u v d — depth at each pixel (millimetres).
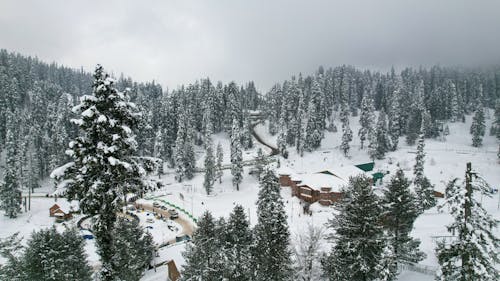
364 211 24484
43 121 132125
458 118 155500
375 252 24422
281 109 145750
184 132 122688
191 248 31891
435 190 86000
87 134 13836
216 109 142500
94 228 14211
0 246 25562
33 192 99562
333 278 25984
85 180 13781
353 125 155875
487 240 18297
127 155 14695
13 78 145875
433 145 125250
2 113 120438
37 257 27031
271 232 30109
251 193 89438
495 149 120125
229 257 30828
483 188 18766
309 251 29781
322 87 162000
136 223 44531
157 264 49562
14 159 93000
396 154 117438
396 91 146375
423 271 32250
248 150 128750
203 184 92562
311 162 115062
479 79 194500
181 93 151750
